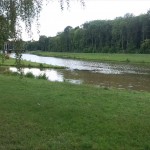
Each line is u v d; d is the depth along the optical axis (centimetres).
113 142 974
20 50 1068
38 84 2219
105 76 4244
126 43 12231
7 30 1019
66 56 10944
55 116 1258
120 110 1410
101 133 1058
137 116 1302
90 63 7331
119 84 3362
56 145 932
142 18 11719
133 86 3198
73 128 1107
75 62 7738
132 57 9131
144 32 11631
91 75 4350
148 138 1017
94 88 2219
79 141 973
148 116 1307
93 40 13875
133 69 5600
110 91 2091
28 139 976
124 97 1802
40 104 1462
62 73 4553
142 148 934
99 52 13100
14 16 1012
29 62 6241
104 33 13412
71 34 15112
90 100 1634
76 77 4022
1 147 901
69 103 1519
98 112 1348
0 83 2167
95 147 920
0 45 1031
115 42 12700
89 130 1085
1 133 1022
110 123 1176
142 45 11131
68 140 977
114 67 6062
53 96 1700
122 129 1104
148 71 5184
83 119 1223
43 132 1050
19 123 1141
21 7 1036
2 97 1602
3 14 1010
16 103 1468
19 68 1106
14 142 950
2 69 4119
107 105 1512
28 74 3181
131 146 948
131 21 11912
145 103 1625
